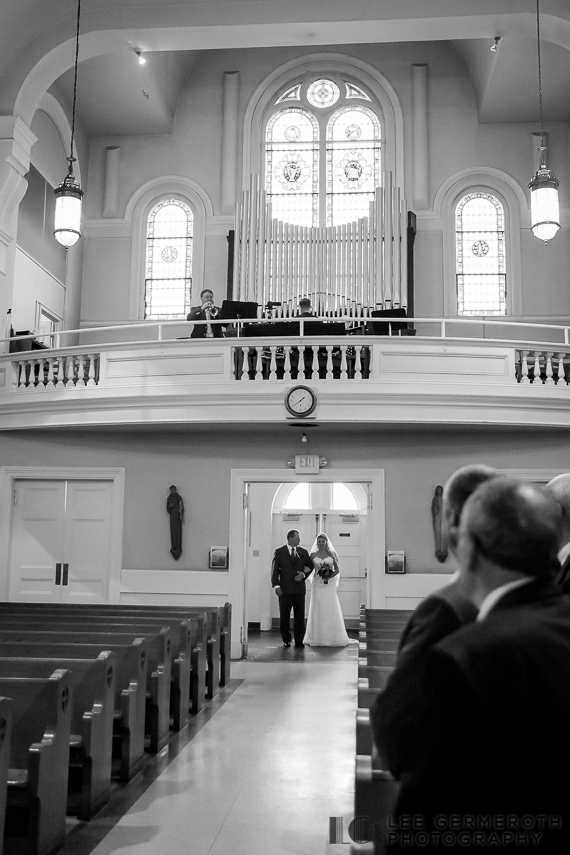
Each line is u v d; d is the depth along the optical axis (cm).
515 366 1005
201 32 1188
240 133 1588
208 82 1600
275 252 1503
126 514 1098
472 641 159
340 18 1165
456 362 988
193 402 991
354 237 1496
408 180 1549
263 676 927
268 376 1035
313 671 962
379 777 286
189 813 466
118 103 1507
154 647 619
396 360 986
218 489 1087
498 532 176
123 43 1209
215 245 1555
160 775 540
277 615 1431
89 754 453
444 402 973
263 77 1603
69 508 1123
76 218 974
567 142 1530
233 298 1489
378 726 168
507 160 1541
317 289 1488
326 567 1199
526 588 175
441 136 1556
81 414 1034
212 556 1070
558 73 1398
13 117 1154
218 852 409
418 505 1059
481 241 1533
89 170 1606
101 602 1096
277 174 1588
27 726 411
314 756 590
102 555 1108
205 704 772
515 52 1341
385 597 1048
